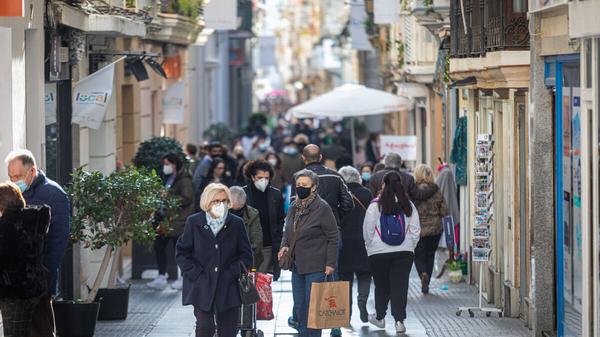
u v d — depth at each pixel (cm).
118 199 3862
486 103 4756
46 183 2978
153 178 3972
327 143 10475
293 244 3494
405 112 9544
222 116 14175
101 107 4369
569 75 3384
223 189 3123
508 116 4269
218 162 5788
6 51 3325
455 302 4619
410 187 4747
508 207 4262
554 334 3709
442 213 4778
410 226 3838
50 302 2975
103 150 5159
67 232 2980
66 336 3666
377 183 4694
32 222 2797
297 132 11956
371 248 3838
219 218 3122
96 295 4128
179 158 5084
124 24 4731
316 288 3400
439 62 6025
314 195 3503
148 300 4741
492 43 3934
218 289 3117
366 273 3997
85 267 4647
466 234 5322
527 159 3966
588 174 3077
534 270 3738
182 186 5050
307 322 3422
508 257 4284
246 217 3803
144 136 6962
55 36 4022
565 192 3466
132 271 5391
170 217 4272
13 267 2791
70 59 4425
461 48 4622
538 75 3678
